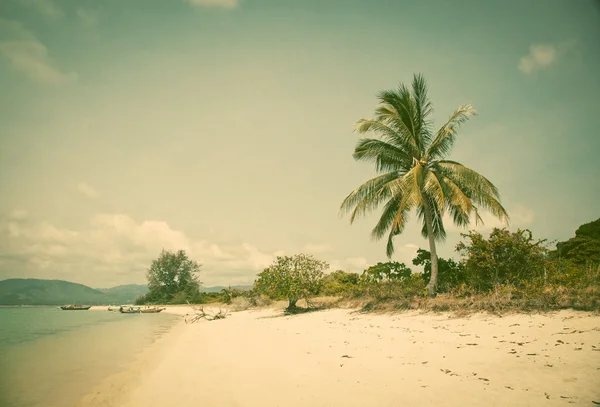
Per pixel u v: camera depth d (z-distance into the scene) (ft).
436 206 66.90
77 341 59.06
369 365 25.31
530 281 47.01
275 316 80.79
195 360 34.06
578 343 25.50
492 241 52.47
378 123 63.00
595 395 16.29
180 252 247.70
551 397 16.49
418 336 35.86
